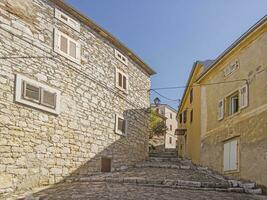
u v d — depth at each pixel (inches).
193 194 411.8
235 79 561.6
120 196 383.2
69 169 499.8
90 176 532.7
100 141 584.1
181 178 529.7
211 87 681.6
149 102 804.6
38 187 436.1
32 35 448.1
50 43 478.9
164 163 751.7
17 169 410.3
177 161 841.5
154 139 1369.3
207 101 703.7
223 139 597.0
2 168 391.2
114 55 643.5
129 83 701.9
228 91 588.4
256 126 478.0
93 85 571.5
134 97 724.7
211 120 669.3
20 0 433.7
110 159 615.5
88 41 565.3
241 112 531.5
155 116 1413.6
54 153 470.9
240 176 521.7
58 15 498.0
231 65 580.1
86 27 561.6
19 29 428.8
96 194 392.5
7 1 414.3
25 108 428.1
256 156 471.8
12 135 406.6
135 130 727.7
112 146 624.1
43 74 460.8
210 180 523.8
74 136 514.3
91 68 568.1
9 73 409.4
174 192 419.5
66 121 498.3
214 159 638.5
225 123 593.0
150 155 941.2
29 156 428.5
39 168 442.9
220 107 621.0
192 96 861.8
